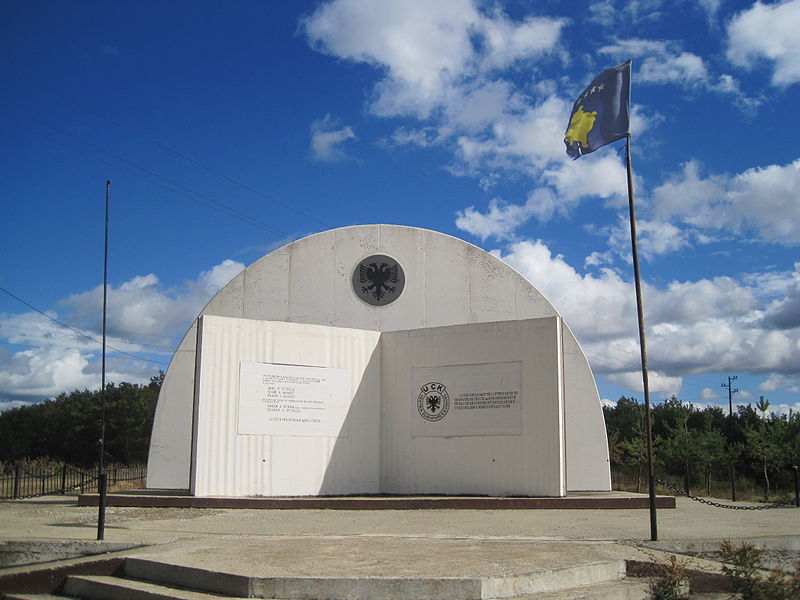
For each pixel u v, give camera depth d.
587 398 21.28
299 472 18.02
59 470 27.86
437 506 16.33
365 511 15.77
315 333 18.72
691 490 28.66
